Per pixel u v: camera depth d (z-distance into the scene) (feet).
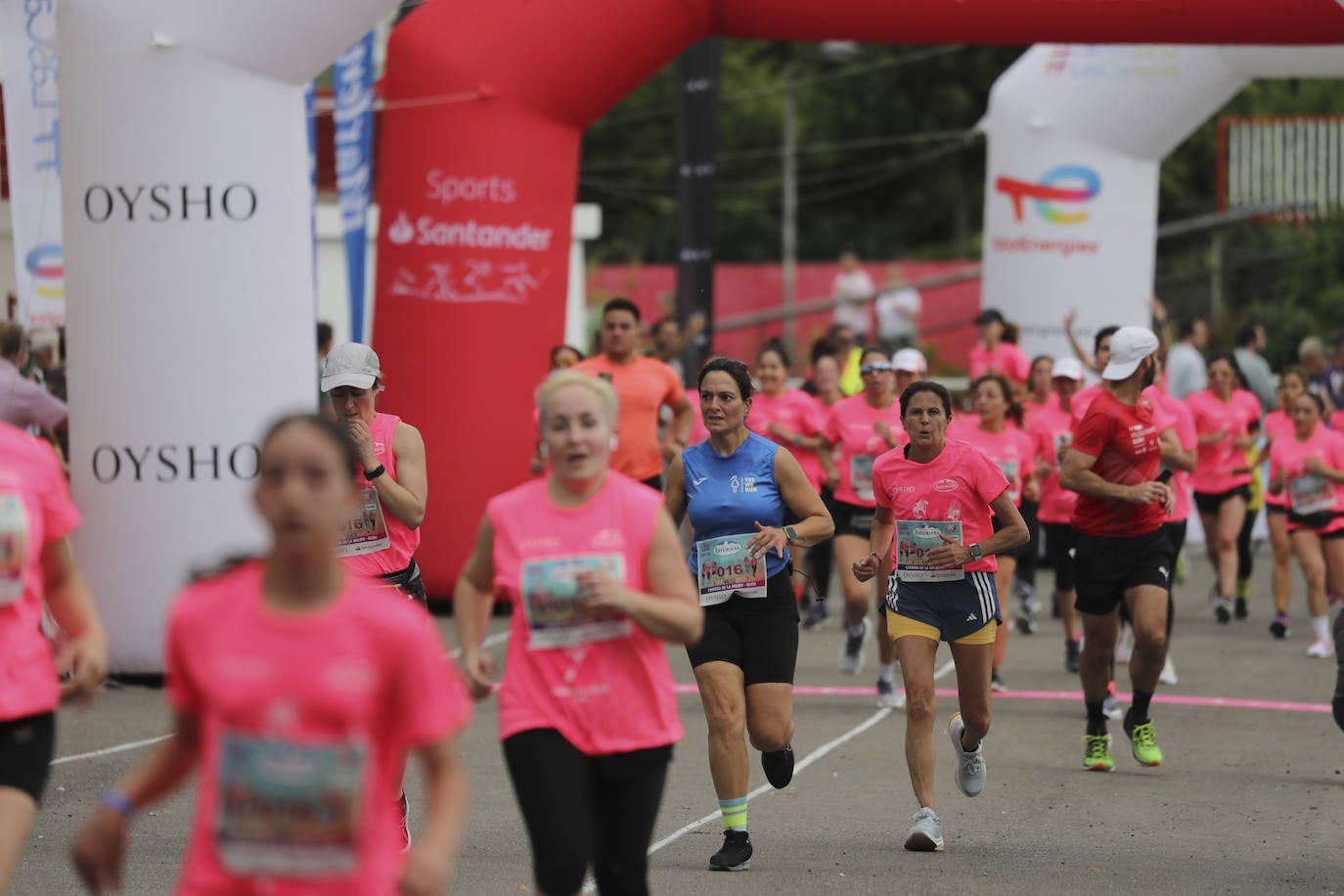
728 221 442.50
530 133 138.82
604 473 46.60
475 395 139.74
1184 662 128.67
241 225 108.06
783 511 69.77
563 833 44.52
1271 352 317.01
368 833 33.65
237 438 108.68
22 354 115.75
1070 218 188.55
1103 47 186.19
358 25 108.68
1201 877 66.44
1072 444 86.22
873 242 444.96
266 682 33.06
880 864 68.39
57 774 84.94
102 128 107.04
